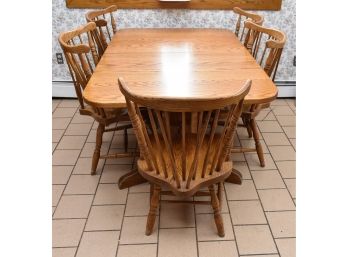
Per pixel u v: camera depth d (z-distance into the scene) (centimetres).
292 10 279
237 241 168
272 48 181
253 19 237
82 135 258
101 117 194
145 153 147
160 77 164
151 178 150
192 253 162
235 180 205
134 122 138
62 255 161
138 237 170
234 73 171
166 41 222
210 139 138
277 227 176
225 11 278
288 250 163
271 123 276
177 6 275
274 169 220
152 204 164
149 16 281
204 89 151
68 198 196
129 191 201
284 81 314
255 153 237
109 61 186
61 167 222
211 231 174
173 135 178
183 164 138
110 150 239
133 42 220
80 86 194
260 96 148
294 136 257
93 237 171
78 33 200
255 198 195
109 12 250
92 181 209
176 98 115
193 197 194
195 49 207
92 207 189
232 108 132
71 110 297
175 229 175
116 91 153
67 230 174
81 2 274
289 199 195
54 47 296
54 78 312
